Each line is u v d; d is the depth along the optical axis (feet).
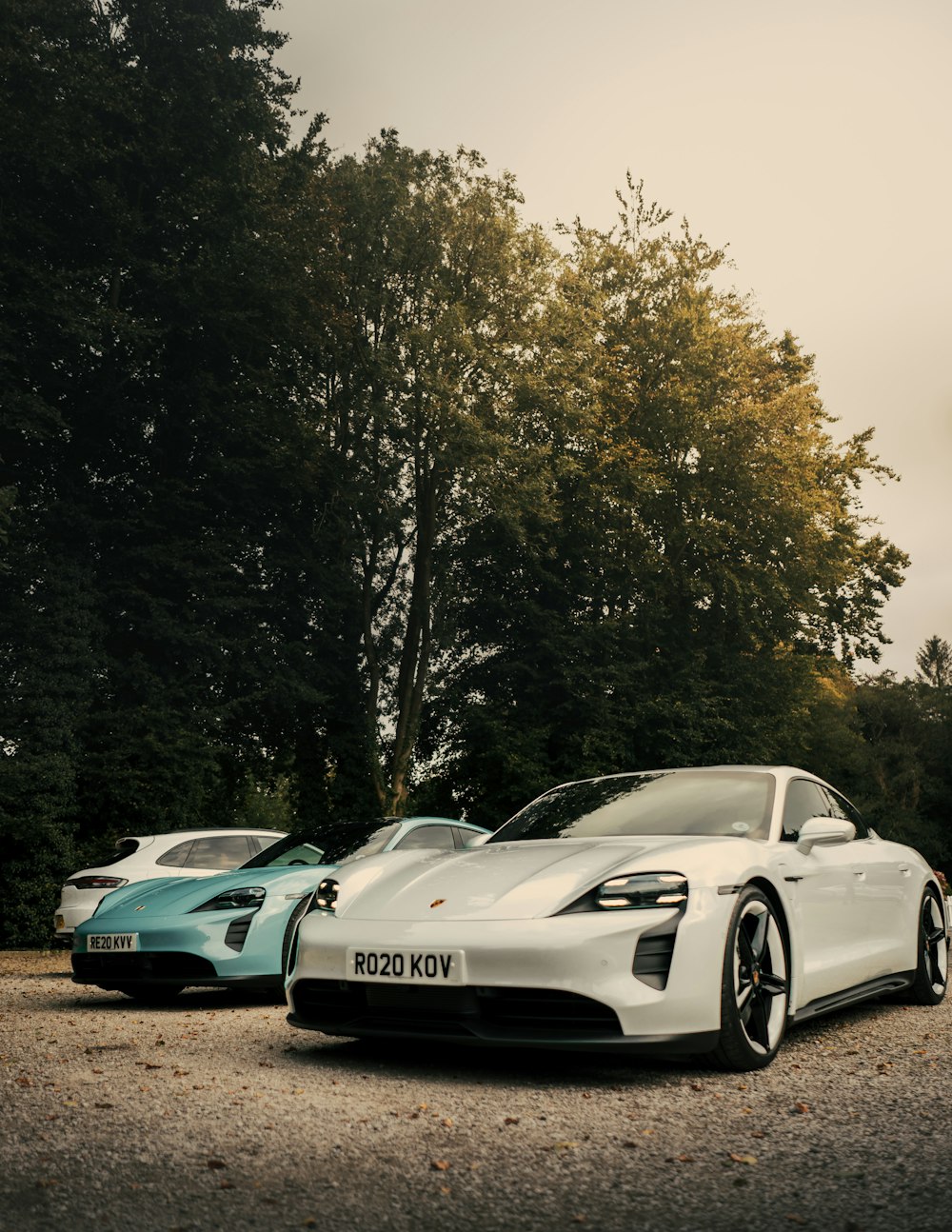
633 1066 14.82
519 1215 8.70
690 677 83.82
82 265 67.51
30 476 68.90
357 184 73.97
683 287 89.61
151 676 65.16
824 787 20.40
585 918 13.70
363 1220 8.58
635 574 84.64
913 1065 14.85
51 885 58.29
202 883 25.16
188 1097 12.96
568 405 75.51
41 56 62.18
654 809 18.15
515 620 86.02
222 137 71.15
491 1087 13.44
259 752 75.51
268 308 71.61
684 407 85.71
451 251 75.36
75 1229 8.35
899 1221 8.49
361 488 73.87
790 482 87.25
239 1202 8.98
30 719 61.52
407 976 14.06
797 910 16.10
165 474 71.51
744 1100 12.69
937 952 22.09
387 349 71.67
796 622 90.12
